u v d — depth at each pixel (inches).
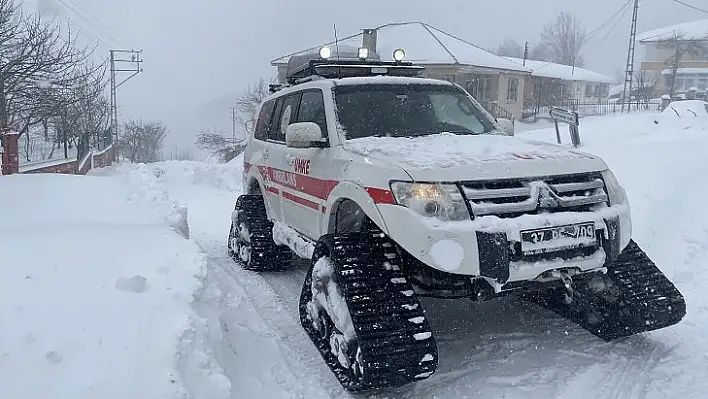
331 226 179.8
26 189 302.7
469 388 147.6
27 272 156.3
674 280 222.1
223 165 707.4
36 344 117.9
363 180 156.8
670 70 2005.4
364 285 146.0
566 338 176.9
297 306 208.8
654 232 267.0
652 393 143.4
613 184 157.6
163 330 128.3
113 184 337.1
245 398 133.6
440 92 212.2
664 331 179.6
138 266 167.9
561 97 1742.1
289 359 164.7
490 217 137.7
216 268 250.2
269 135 252.7
